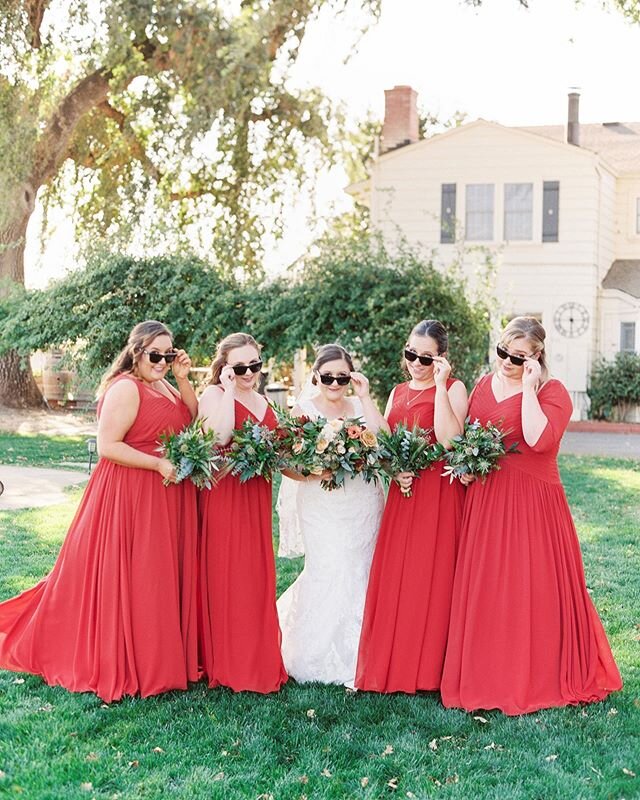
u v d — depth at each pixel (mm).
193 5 17250
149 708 4273
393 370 14203
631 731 4137
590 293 21688
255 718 4223
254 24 17547
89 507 4566
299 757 3861
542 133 25688
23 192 19922
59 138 20172
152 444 4520
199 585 4617
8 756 3775
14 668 4668
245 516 4590
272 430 4676
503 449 4359
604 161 21750
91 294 15633
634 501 10367
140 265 15562
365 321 14539
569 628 4418
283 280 15250
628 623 5766
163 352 4531
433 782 3652
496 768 3781
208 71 17578
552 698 4379
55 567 4719
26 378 21969
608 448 16547
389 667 4582
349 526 4754
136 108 18469
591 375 21875
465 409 4695
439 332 4668
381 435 4543
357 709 4375
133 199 19344
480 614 4391
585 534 8523
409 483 4500
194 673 4578
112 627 4387
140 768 3701
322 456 4508
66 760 3744
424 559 4551
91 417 20422
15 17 18125
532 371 4359
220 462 4523
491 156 21781
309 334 14656
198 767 3713
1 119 18641
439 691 4605
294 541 5137
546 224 21766
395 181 22203
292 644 4832
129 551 4414
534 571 4379
